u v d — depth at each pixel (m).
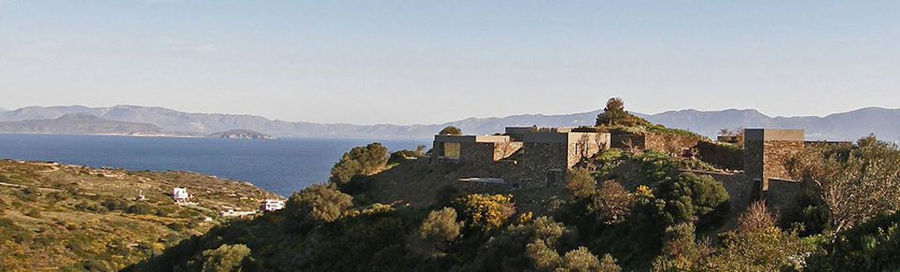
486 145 81.31
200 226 144.75
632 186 65.12
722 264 35.09
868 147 59.06
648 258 48.12
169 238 127.50
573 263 44.31
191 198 195.38
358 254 64.56
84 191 178.25
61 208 144.62
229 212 173.38
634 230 50.94
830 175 47.53
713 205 51.59
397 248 62.12
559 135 70.69
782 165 55.00
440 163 87.56
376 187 90.88
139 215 151.00
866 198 44.62
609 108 104.94
